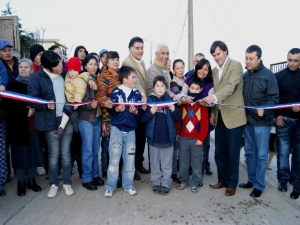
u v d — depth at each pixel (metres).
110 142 3.22
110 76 3.44
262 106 3.16
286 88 3.50
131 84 3.26
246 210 2.94
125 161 3.30
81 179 3.86
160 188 3.35
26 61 3.46
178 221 2.68
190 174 4.11
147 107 3.27
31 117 3.23
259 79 3.26
